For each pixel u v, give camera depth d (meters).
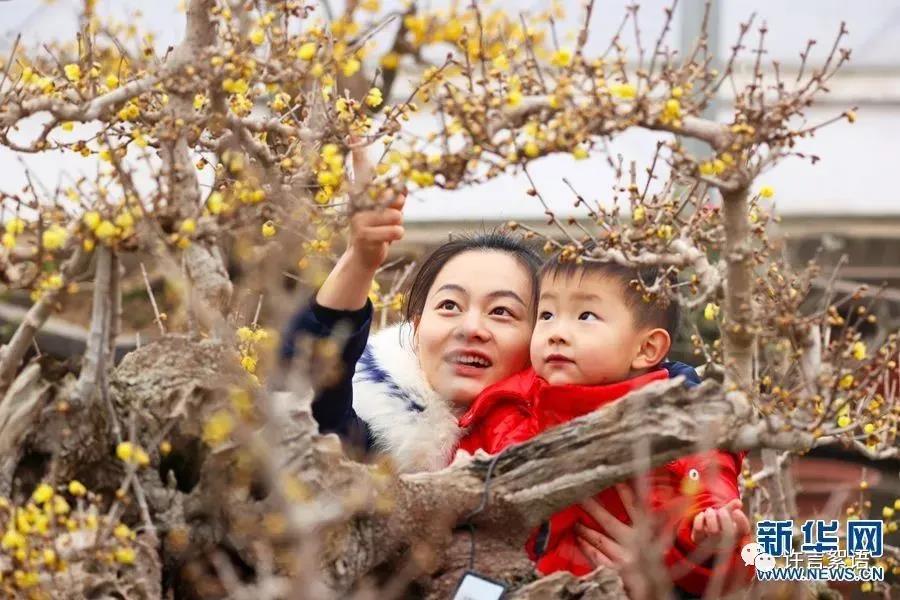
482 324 3.93
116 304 3.07
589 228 7.50
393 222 3.35
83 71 3.58
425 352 3.96
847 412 3.38
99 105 3.23
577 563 3.58
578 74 3.15
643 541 3.28
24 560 2.80
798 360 3.40
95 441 3.14
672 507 3.54
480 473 3.31
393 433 3.77
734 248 3.23
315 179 3.47
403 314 4.49
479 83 3.12
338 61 3.25
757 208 3.82
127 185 2.99
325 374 3.49
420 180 2.97
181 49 3.24
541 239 4.43
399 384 3.86
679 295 3.56
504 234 4.20
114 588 2.97
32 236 3.41
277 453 3.11
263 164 3.40
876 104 9.23
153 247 3.01
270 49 3.40
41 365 3.13
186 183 3.12
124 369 3.24
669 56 4.63
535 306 3.99
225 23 3.52
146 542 3.07
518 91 3.08
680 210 3.53
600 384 3.70
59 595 2.88
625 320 3.70
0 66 4.10
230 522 3.16
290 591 3.07
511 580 3.28
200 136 3.67
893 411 3.52
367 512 3.19
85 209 3.06
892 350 3.42
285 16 3.44
